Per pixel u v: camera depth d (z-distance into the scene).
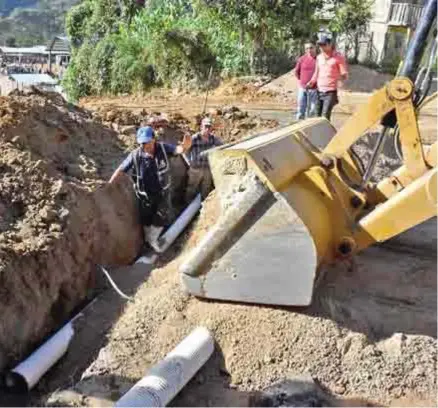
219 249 5.57
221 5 20.70
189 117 12.27
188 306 5.73
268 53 21.17
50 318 5.87
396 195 5.79
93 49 23.73
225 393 5.10
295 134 6.60
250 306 5.62
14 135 7.27
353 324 5.64
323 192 5.88
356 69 21.03
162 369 4.96
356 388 5.18
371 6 24.23
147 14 23.58
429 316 5.99
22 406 5.02
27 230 6.06
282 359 5.32
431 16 5.54
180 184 8.80
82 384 5.14
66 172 7.50
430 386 5.20
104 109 11.95
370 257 7.25
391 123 5.96
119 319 5.90
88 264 6.53
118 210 7.38
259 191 5.43
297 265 5.42
